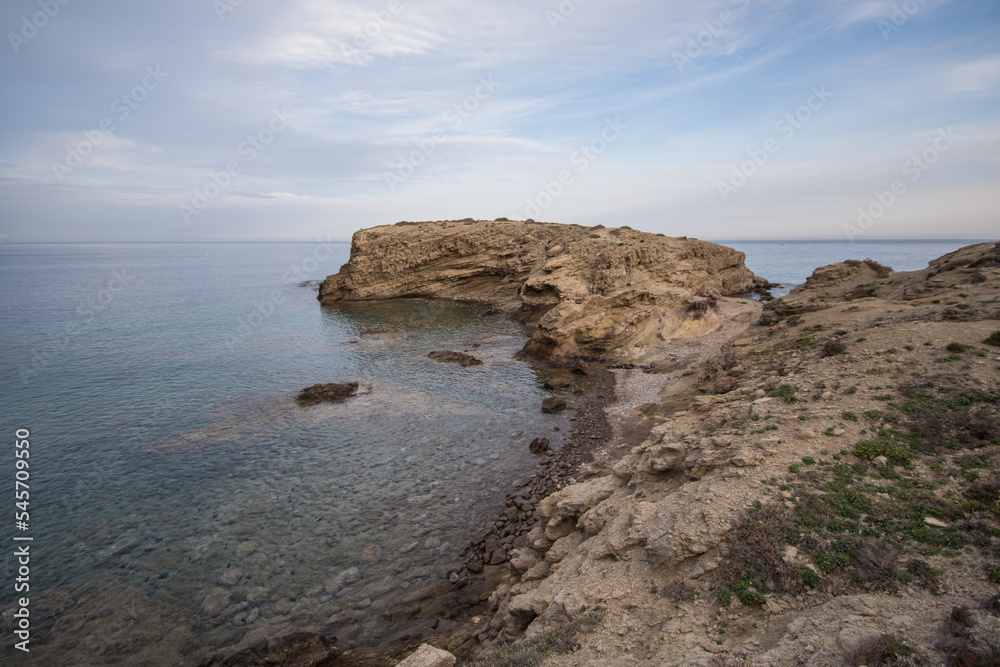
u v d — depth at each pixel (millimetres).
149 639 12258
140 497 19047
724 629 7930
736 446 12789
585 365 35344
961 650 6109
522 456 22391
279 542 16266
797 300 32656
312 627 12578
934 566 8117
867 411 13406
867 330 19719
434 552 15688
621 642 8305
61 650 11945
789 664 6707
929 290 24609
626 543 10516
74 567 15055
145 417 27031
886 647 6441
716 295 52938
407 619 12727
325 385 30844
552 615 9641
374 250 72250
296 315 60406
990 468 10438
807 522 9586
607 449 22359
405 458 22281
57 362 38031
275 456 22500
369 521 17453
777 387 16750
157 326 52375
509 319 56344
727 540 9469
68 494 19250
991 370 14008
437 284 72812
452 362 37969
